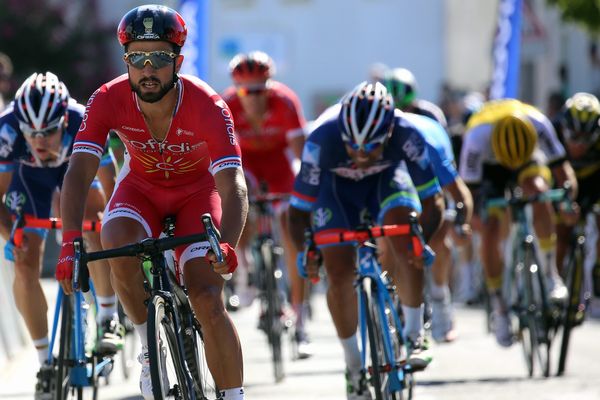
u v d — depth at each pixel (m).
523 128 21.92
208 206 13.48
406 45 65.44
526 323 20.38
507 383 19.14
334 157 15.97
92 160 12.73
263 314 22.02
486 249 22.52
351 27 65.19
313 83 65.44
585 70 66.88
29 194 16.62
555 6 48.16
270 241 21.98
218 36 64.38
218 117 12.69
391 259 17.14
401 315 16.20
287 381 20.02
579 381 19.25
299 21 65.00
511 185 23.66
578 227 23.02
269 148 24.64
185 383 11.92
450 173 18.78
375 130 14.96
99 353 16.23
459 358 22.66
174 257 13.09
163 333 11.74
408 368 15.24
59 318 16.95
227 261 11.60
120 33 12.23
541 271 20.39
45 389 15.89
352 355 15.43
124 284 12.89
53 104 15.35
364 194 16.38
